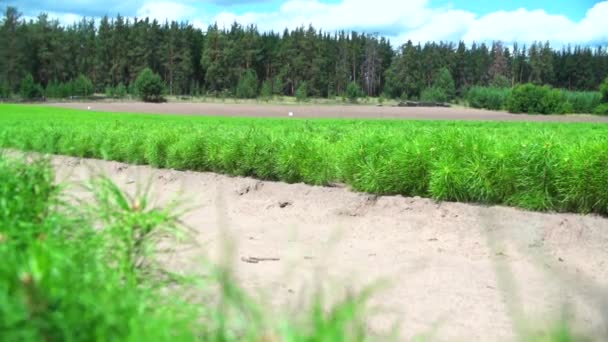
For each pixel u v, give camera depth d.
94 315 2.35
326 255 7.32
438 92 120.25
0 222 3.59
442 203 9.64
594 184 8.86
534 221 8.66
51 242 3.15
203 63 129.88
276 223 9.39
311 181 12.09
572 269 6.89
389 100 126.31
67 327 2.25
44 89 118.50
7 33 119.50
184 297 3.68
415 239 8.29
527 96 84.69
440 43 139.12
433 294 5.82
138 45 129.38
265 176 12.89
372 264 6.96
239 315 2.60
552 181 9.23
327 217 9.75
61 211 4.30
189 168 14.76
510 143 10.03
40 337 2.22
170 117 52.09
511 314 5.25
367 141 11.25
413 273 6.58
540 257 7.38
